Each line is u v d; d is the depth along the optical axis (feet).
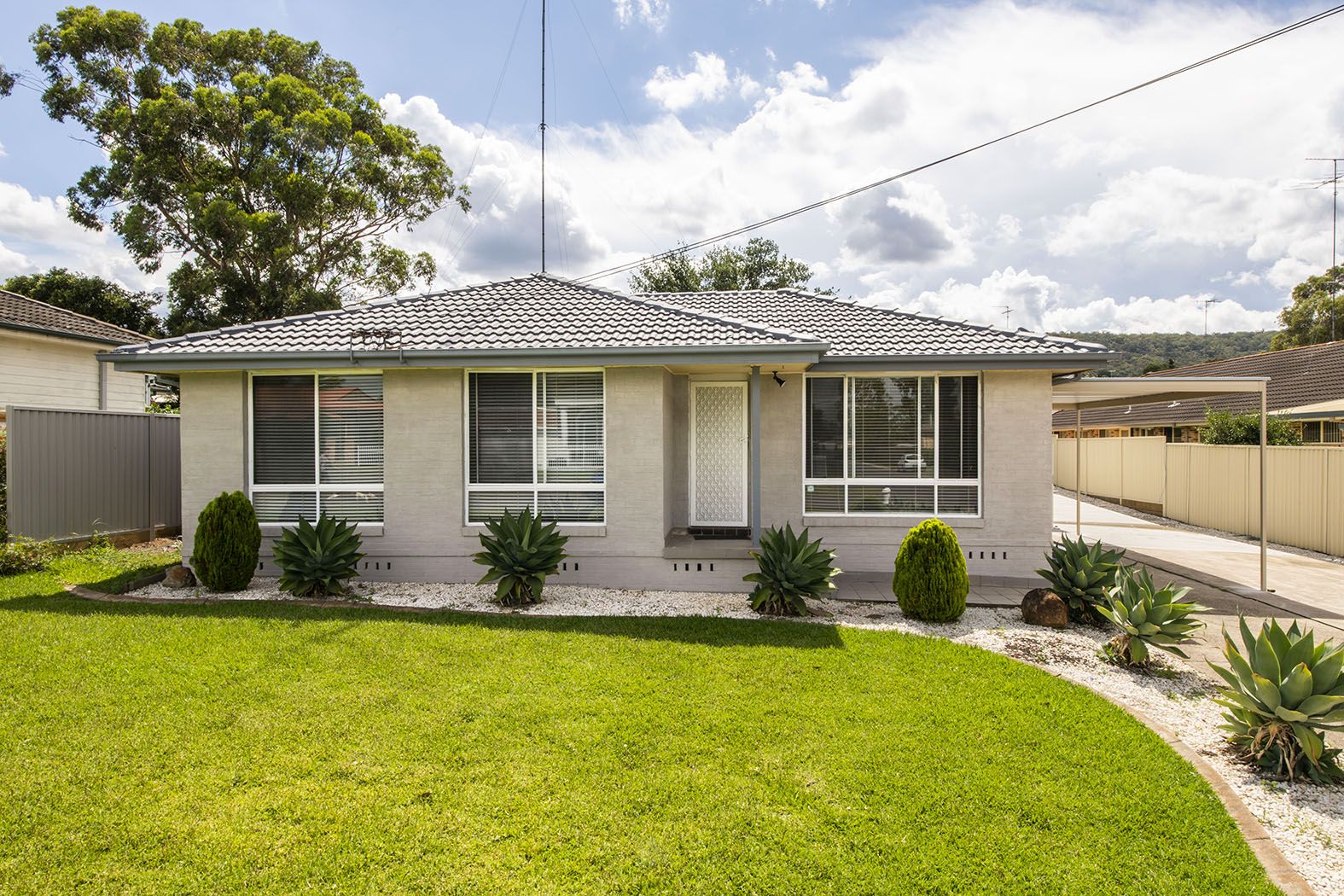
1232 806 14.10
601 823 12.95
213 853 11.80
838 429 36.55
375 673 20.12
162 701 17.78
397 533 33.01
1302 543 48.24
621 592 31.58
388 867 11.59
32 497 35.68
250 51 91.50
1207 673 22.57
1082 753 16.10
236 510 30.40
